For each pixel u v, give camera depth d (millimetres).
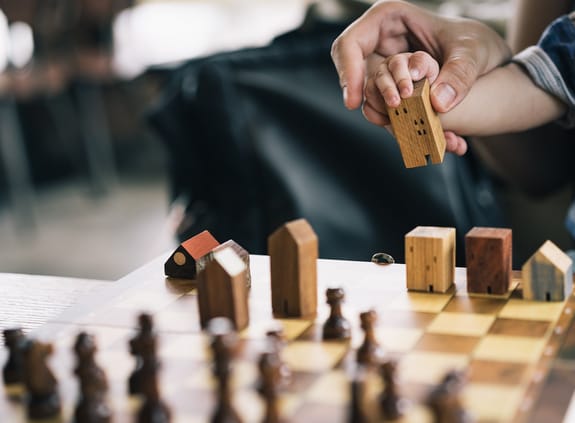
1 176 5121
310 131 2314
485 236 1185
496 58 1396
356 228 2301
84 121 5133
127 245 4078
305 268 1132
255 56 2322
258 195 2295
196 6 6242
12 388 961
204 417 859
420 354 992
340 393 900
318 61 2379
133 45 5398
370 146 2309
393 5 1390
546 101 1429
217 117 2242
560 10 1934
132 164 5738
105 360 1010
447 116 1308
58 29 4898
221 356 823
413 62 1207
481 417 834
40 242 4199
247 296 1174
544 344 1013
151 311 1169
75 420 849
